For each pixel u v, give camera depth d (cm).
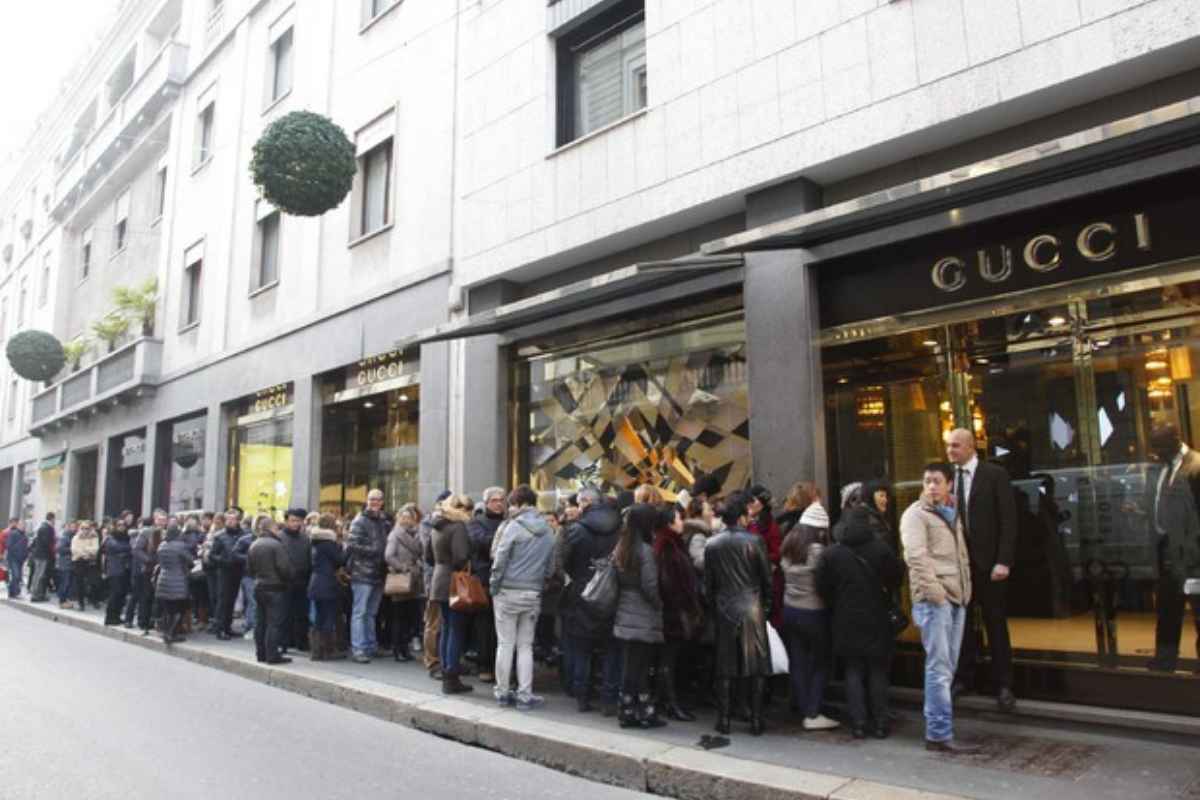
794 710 669
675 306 924
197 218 1959
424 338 1060
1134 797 455
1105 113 638
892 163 759
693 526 690
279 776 552
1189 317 603
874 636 583
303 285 1520
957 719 629
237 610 1362
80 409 2348
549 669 895
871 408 759
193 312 1978
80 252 2830
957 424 713
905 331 732
